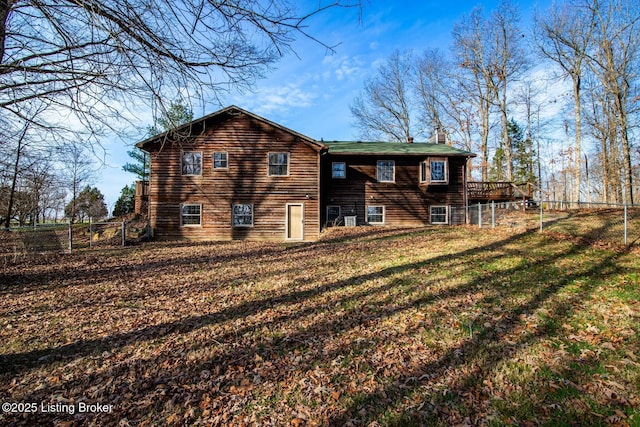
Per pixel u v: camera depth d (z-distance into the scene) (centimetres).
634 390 332
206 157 1781
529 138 3812
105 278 905
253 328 539
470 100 3300
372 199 2069
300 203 1822
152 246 1535
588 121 2767
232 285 808
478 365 391
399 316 557
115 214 3588
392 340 471
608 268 761
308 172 1831
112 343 503
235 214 1795
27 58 399
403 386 360
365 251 1190
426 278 770
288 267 996
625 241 1015
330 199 2053
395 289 703
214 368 421
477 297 626
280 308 628
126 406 352
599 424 290
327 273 887
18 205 2153
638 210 1723
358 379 380
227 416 329
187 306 661
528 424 293
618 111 2314
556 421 295
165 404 351
